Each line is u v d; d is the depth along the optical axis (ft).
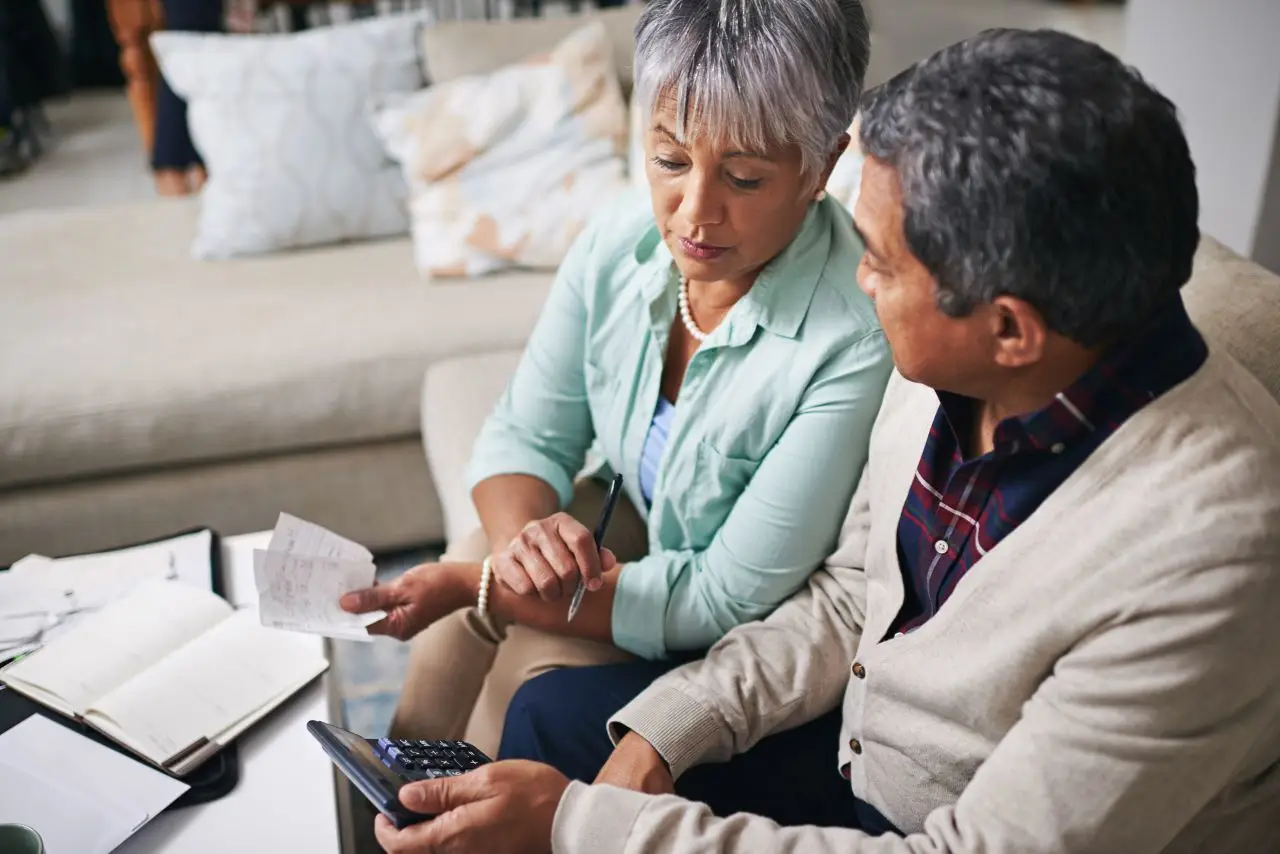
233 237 8.02
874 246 2.81
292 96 8.06
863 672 3.43
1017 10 21.35
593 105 8.00
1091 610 2.72
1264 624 2.53
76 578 4.66
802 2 3.41
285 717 4.05
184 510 6.97
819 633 3.96
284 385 6.85
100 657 4.14
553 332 4.77
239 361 6.85
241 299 7.47
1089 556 2.75
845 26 3.54
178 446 6.79
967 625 3.01
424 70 8.45
